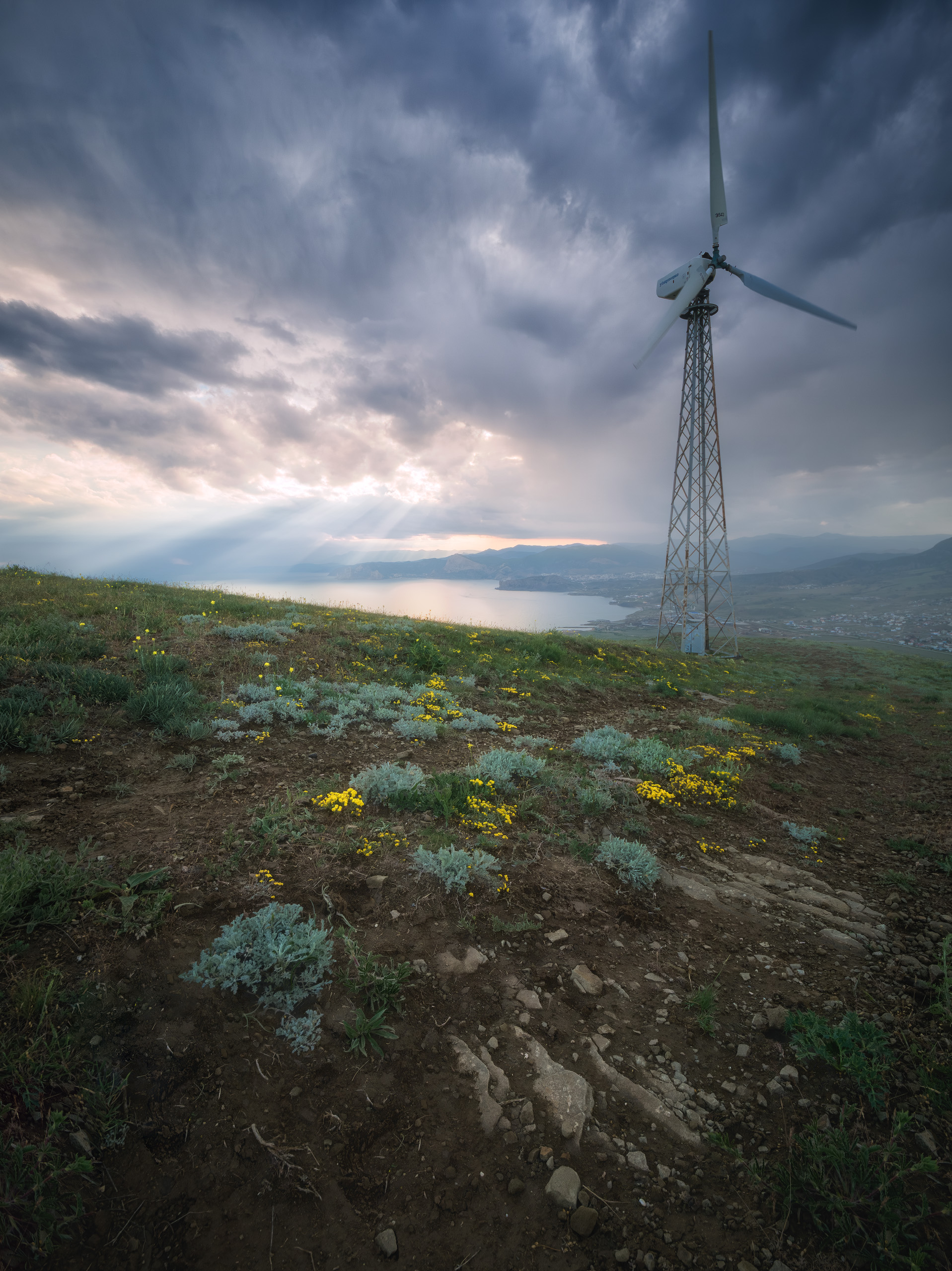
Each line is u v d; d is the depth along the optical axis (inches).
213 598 617.3
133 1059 103.7
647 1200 96.1
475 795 233.6
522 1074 117.6
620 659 754.2
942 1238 91.0
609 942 165.0
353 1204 91.4
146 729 252.2
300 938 133.4
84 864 148.9
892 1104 115.6
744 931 179.9
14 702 232.1
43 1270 77.4
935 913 198.4
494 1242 88.6
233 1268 81.6
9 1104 90.7
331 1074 110.3
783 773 362.3
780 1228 93.0
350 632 545.3
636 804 259.8
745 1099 116.9
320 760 254.7
